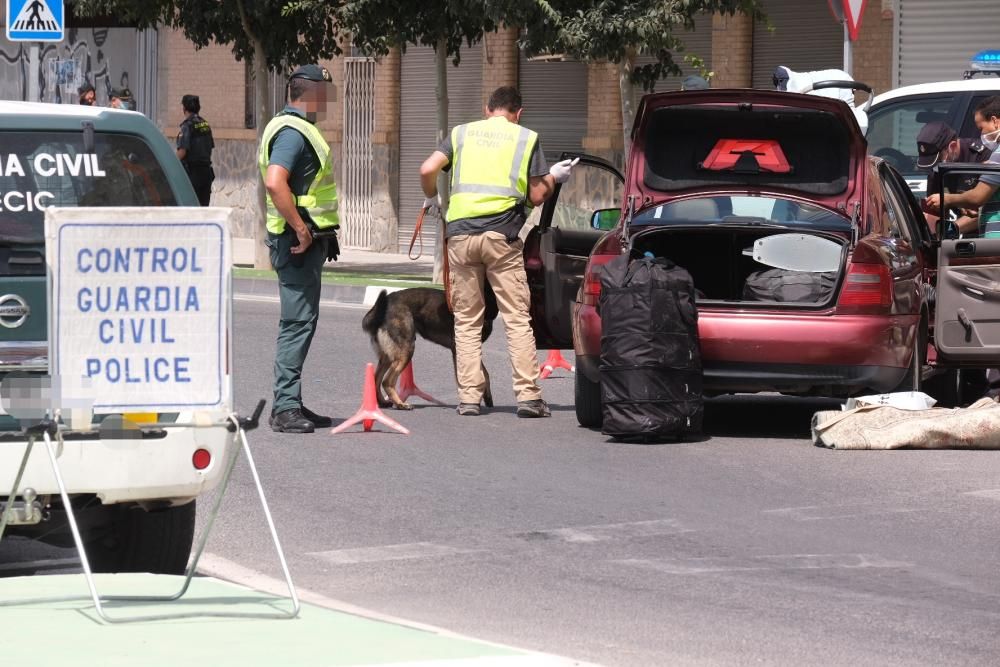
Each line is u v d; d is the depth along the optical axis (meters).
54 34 23.39
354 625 9.80
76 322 9.76
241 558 12.05
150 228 9.84
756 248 17.34
